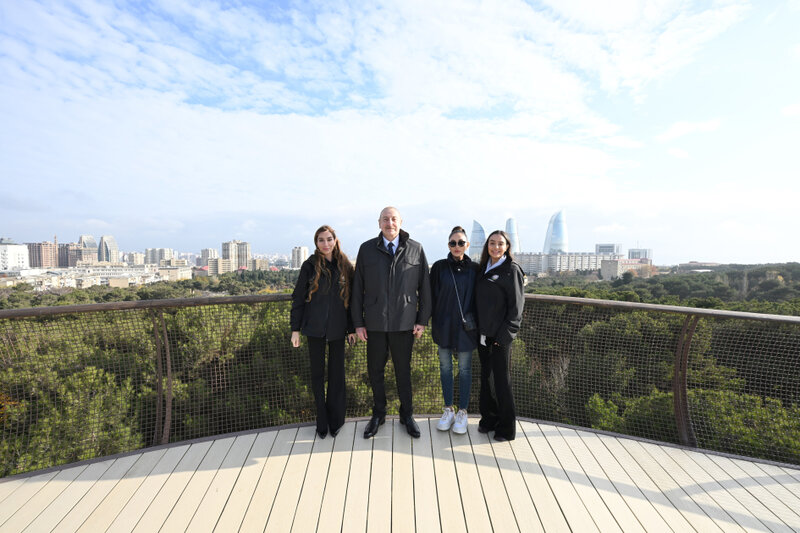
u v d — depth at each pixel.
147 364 3.55
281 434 2.88
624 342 3.82
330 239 2.81
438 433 2.91
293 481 2.30
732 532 1.93
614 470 2.46
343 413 2.92
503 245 2.78
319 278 2.80
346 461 2.52
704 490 2.28
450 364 2.97
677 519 2.02
